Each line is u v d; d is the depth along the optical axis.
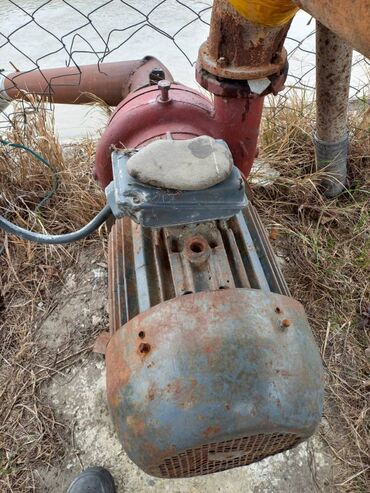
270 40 0.92
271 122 1.87
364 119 1.93
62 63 2.28
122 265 1.00
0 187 1.79
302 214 1.77
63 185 1.83
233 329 0.77
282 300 0.85
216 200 0.85
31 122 1.79
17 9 2.54
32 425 1.36
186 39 2.40
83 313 1.57
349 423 1.33
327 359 1.45
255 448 0.88
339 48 1.32
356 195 1.83
